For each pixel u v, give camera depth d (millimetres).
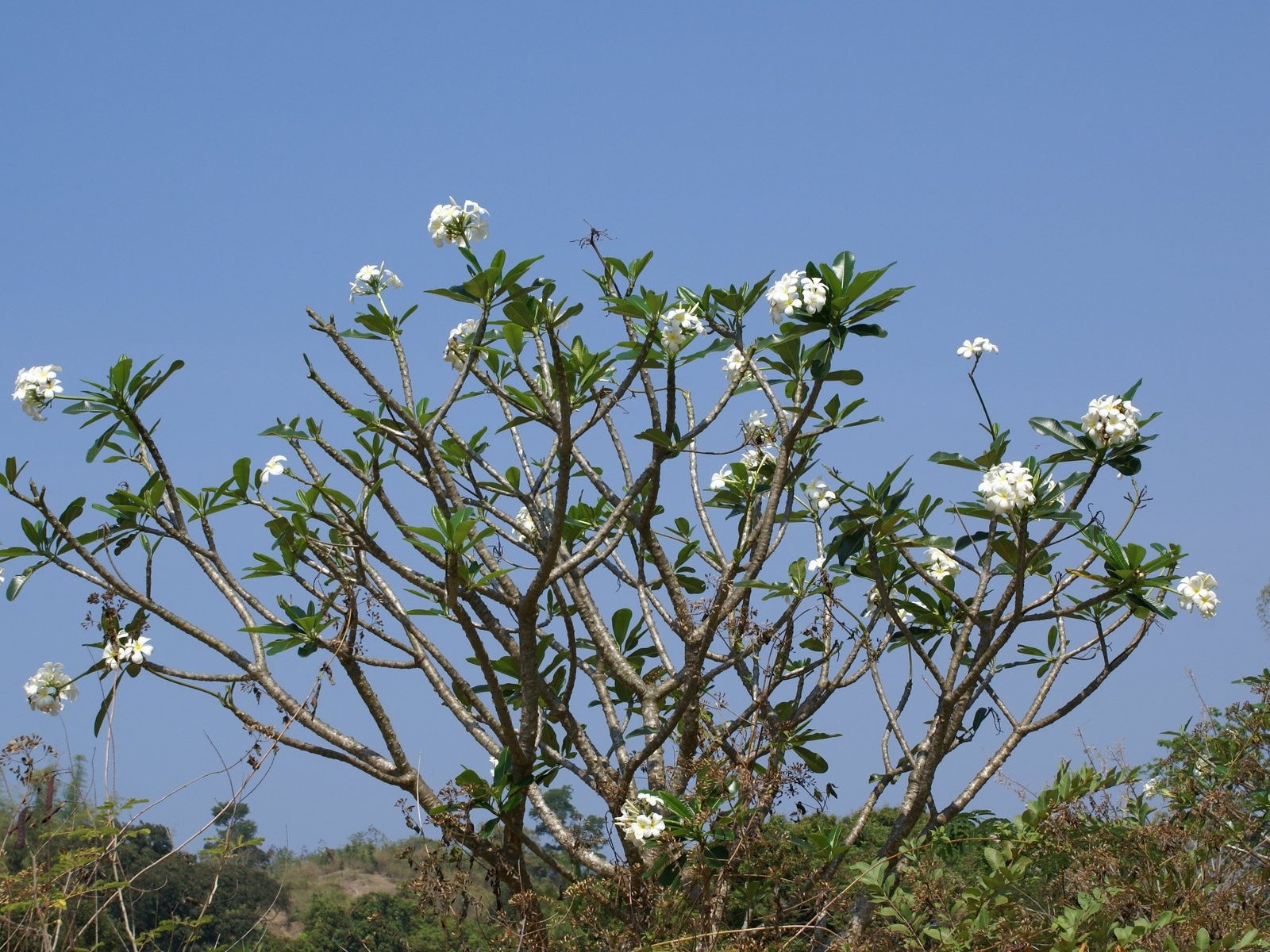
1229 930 4008
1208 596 4016
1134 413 4164
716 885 4168
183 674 4375
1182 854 4457
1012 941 3584
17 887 3635
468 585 4320
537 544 5012
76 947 3668
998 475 4102
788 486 5184
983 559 4645
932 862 3980
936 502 4672
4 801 3865
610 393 4754
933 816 4543
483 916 4250
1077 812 4469
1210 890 4406
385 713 4355
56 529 4355
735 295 4902
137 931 3984
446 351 4859
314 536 4504
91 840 3881
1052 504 4297
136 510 4488
